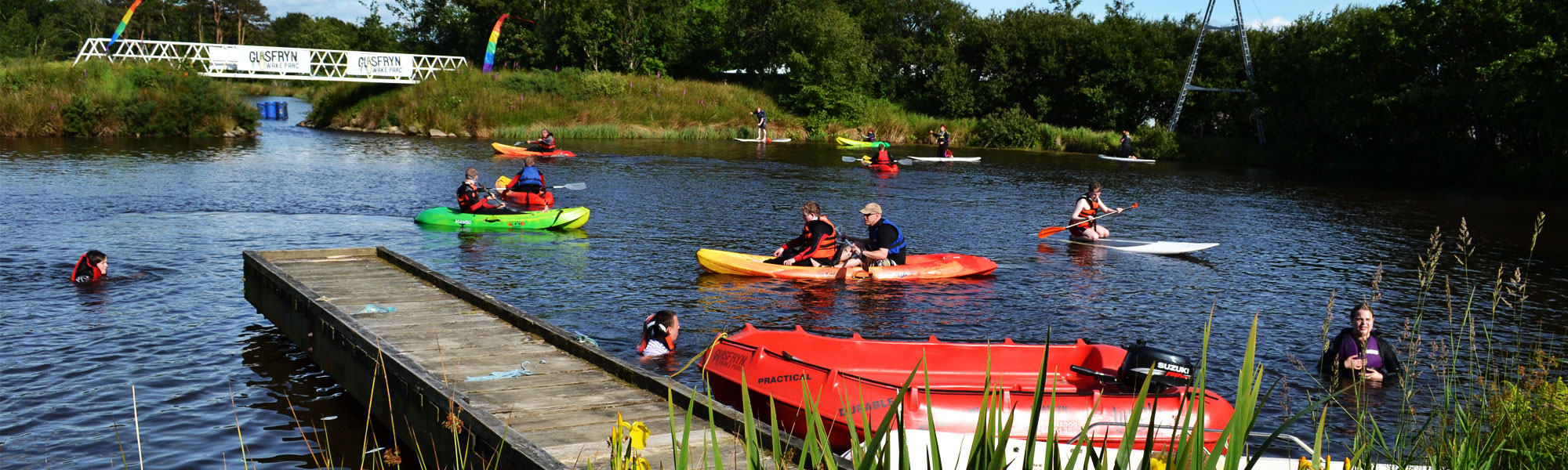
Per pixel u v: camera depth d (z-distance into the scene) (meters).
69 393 7.23
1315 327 10.38
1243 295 12.13
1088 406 6.03
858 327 9.99
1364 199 25.83
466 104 40.78
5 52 63.16
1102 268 13.80
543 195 18.70
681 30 53.91
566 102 43.12
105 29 92.69
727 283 11.92
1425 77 33.69
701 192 22.09
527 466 5.01
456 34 60.06
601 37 52.12
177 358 8.34
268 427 6.83
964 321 10.41
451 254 13.62
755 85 51.91
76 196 18.45
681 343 9.08
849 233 16.89
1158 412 6.01
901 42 55.25
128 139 33.88
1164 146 41.22
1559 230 20.28
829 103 46.94
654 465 5.00
